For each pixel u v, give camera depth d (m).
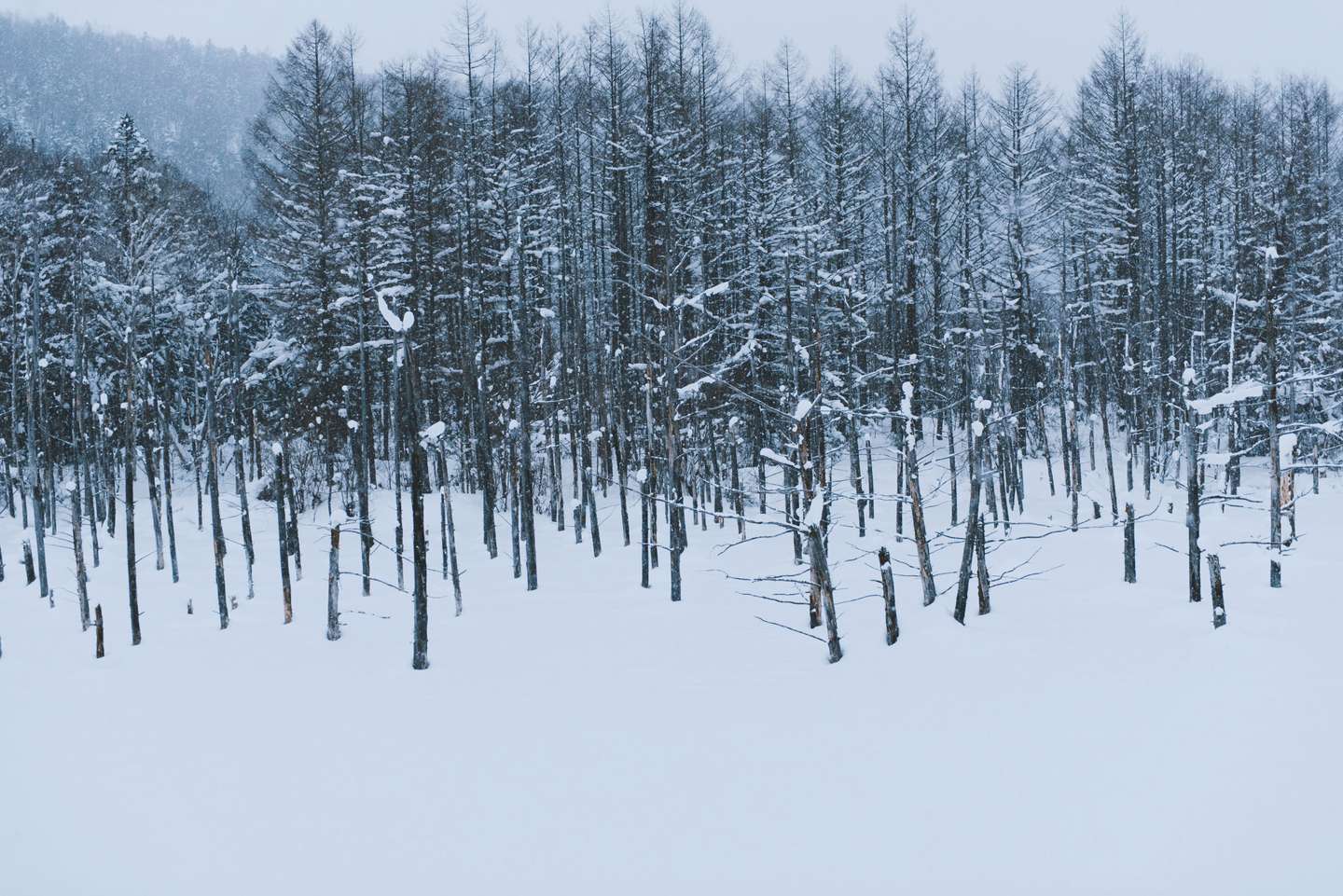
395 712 11.94
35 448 21.72
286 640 16.83
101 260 29.20
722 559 23.33
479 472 31.59
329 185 30.73
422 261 31.27
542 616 17.77
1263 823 7.01
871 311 31.42
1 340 30.28
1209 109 39.38
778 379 27.77
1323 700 8.90
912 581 19.14
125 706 12.87
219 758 10.59
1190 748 8.33
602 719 11.12
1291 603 13.46
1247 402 27.16
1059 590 16.30
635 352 28.25
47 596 21.52
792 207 27.28
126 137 37.44
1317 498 28.77
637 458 30.64
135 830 8.79
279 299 32.22
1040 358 31.05
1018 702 9.99
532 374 29.33
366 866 7.86
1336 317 29.19
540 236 28.06
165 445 24.20
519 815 8.66
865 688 11.22
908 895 6.79
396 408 21.58
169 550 25.64
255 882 7.68
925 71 31.19
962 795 8.14
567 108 31.14
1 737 11.65
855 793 8.47
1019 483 29.12
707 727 10.50
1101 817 7.47
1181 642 11.51
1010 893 6.65
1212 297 31.36
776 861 7.48
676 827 8.19
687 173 25.97
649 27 28.91
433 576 23.47
